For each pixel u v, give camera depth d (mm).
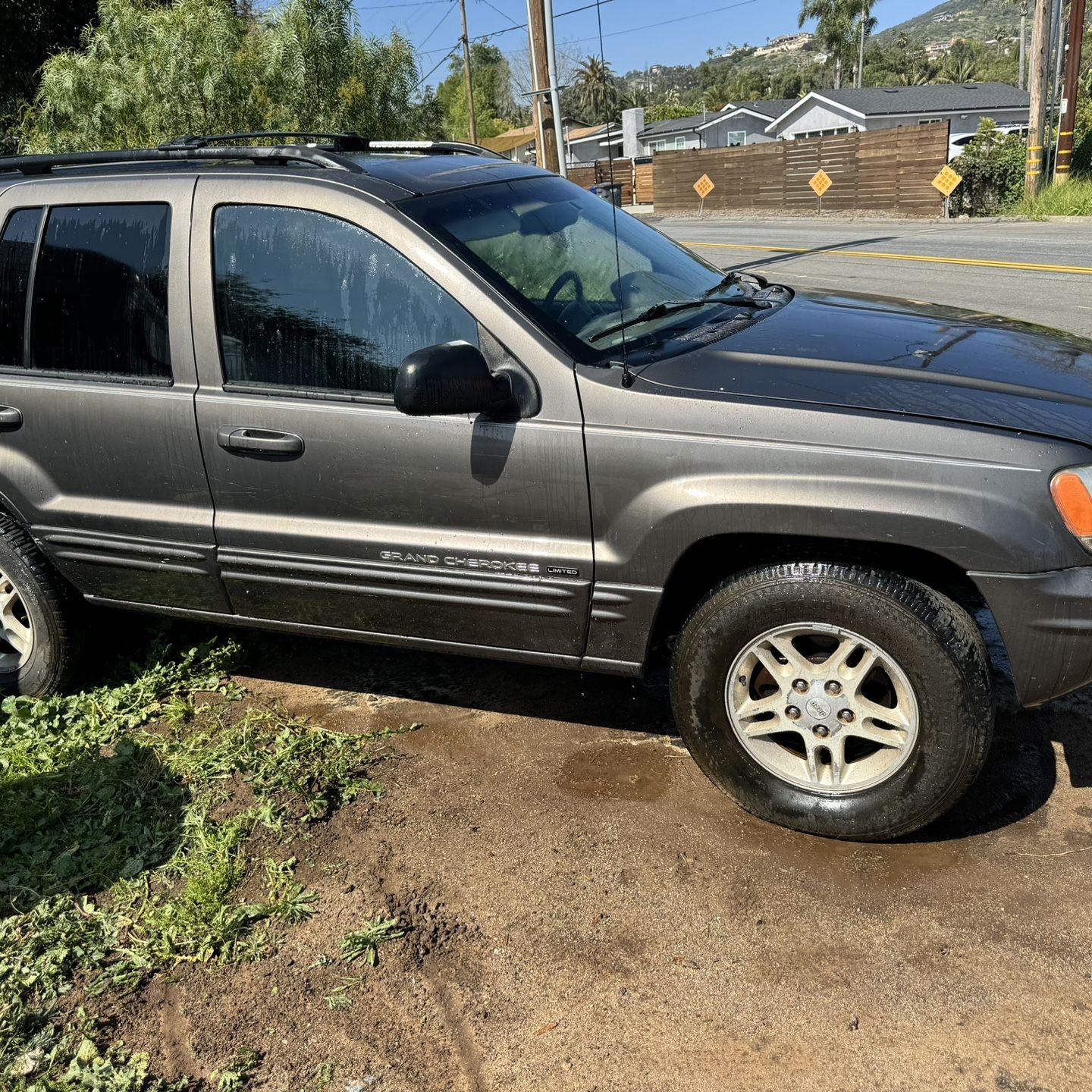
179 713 3746
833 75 83312
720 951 2525
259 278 3203
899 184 26797
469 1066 2270
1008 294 10805
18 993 2557
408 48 11555
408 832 3062
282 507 3252
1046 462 2482
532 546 2945
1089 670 2535
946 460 2514
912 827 2750
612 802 3125
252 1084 2271
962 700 2578
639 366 2861
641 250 3617
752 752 2902
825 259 16172
